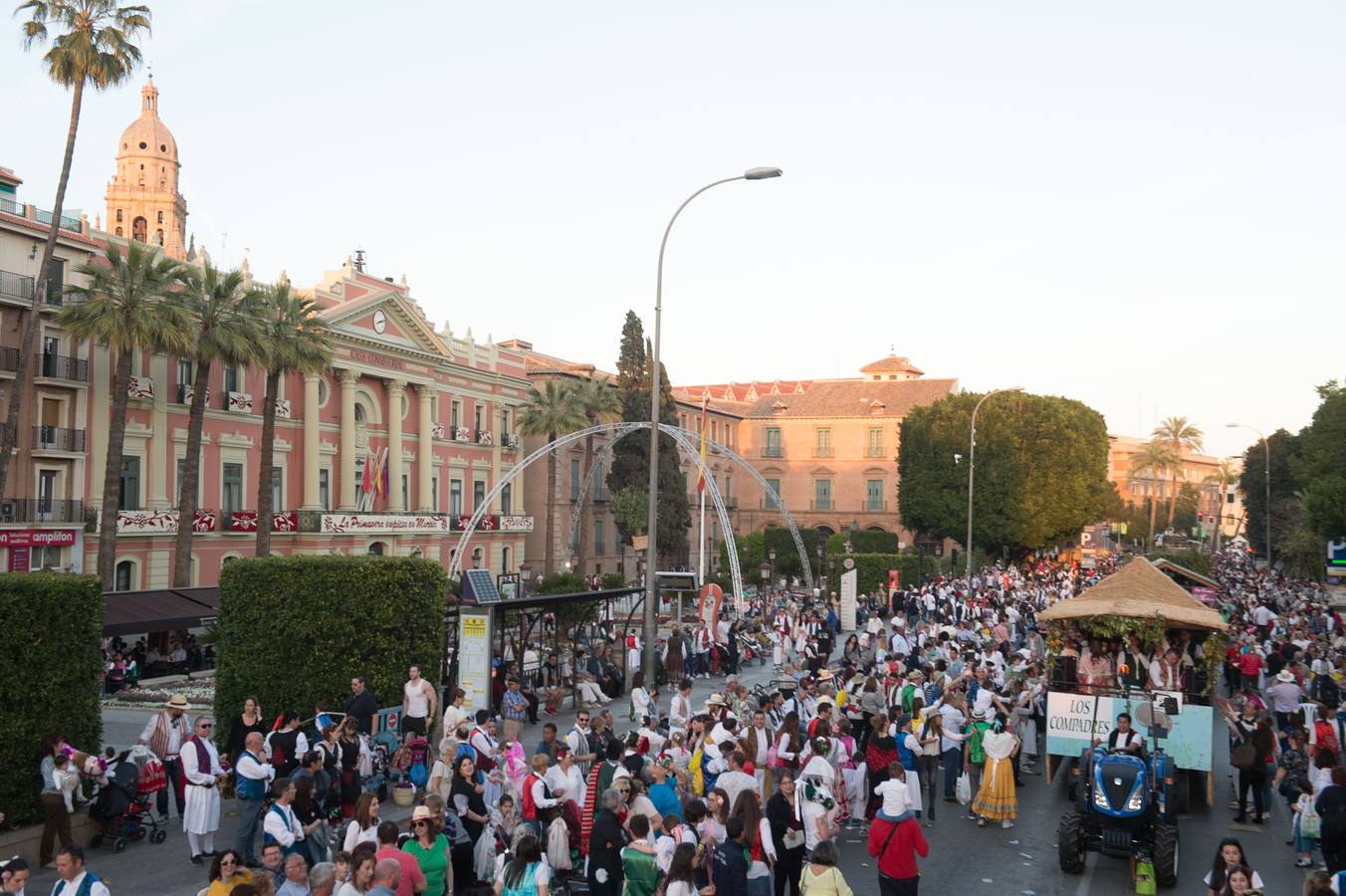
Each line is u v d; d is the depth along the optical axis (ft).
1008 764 62.49
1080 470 286.46
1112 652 70.33
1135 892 50.75
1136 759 52.21
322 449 193.67
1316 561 232.73
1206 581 122.93
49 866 52.01
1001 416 277.03
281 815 41.75
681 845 34.24
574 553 270.05
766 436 372.99
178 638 143.54
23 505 139.44
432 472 221.66
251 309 151.33
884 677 77.82
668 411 262.47
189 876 50.96
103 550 133.28
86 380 148.15
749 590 227.81
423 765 61.46
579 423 236.43
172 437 163.73
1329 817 46.29
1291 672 80.64
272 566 73.51
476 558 233.96
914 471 285.02
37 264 143.54
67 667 56.49
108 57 127.44
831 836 46.19
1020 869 54.13
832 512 362.94
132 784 55.42
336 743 54.70
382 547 203.00
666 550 259.19
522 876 34.96
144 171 423.23
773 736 59.93
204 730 53.72
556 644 106.42
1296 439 331.16
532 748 79.92
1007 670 86.48
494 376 244.63
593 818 40.63
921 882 51.67
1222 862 35.88
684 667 119.96
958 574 251.19
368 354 202.28
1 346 138.41
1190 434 431.43
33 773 54.24
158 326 132.67
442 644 81.35
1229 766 81.46
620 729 89.20
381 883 31.55
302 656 72.79
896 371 426.51
